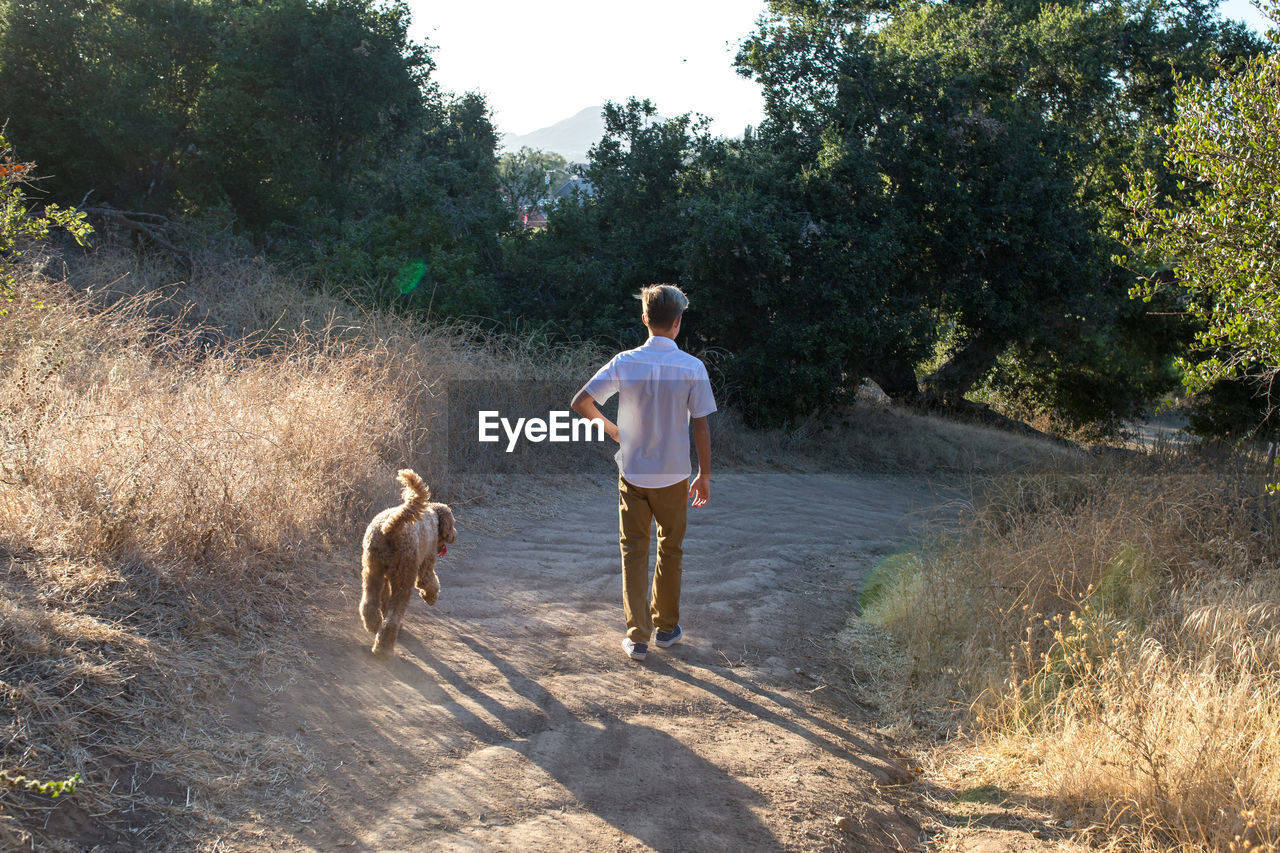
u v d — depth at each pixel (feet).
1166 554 20.15
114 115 49.62
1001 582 18.76
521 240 48.91
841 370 46.78
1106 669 14.38
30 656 10.36
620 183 48.32
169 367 23.98
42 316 22.57
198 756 10.02
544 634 16.03
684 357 14.75
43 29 48.32
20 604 11.36
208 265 40.88
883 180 47.83
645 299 14.97
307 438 20.08
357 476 20.40
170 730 10.33
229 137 58.90
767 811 10.91
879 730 14.15
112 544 13.47
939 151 48.06
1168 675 13.87
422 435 24.82
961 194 46.60
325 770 10.46
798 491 36.04
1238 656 14.28
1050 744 13.03
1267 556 21.27
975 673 15.52
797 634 18.08
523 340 40.37
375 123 72.43
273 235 58.75
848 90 47.96
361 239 44.42
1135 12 63.82
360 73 68.03
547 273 46.06
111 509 13.53
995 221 47.88
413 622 15.66
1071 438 73.26
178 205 56.80
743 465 41.01
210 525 14.75
